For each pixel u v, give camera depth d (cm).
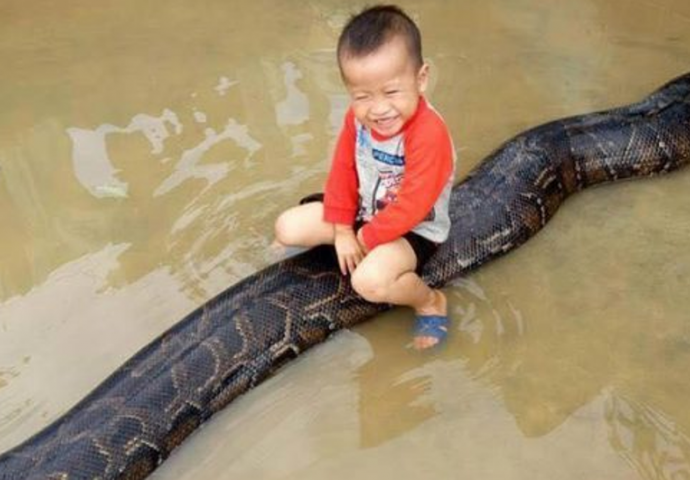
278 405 178
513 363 184
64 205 220
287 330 186
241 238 209
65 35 279
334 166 181
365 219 186
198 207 217
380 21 157
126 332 190
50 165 231
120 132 241
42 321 193
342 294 191
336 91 252
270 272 192
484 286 201
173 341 180
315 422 175
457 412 175
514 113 245
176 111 247
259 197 219
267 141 235
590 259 206
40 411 175
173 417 171
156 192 222
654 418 172
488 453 167
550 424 171
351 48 157
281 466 167
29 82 259
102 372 183
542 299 197
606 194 224
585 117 230
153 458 168
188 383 175
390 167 173
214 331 181
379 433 171
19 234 213
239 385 180
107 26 282
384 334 192
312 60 265
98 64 266
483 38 274
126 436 166
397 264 179
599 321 191
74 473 160
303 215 193
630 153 225
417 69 160
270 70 261
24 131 243
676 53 268
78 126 243
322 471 166
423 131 166
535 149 220
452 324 192
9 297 198
